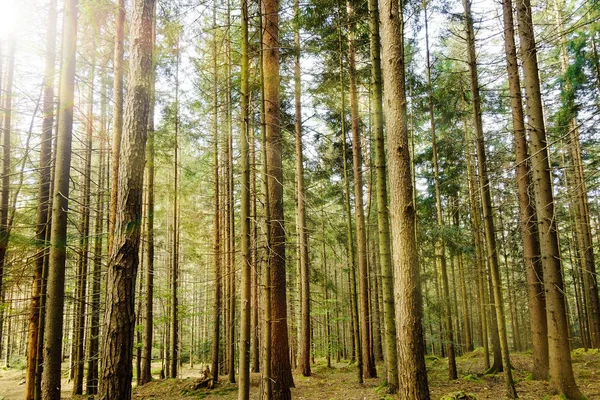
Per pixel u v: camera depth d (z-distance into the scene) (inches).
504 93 543.2
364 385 387.5
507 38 374.6
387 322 296.8
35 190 398.3
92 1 340.2
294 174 629.9
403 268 214.7
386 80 233.8
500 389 324.8
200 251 807.1
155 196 660.1
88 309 482.6
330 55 435.8
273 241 317.1
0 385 639.1
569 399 269.6
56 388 236.4
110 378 175.8
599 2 273.7
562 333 279.4
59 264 247.4
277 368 300.0
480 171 327.9
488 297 554.3
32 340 320.5
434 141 436.8
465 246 427.8
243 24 230.7
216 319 474.3
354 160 475.2
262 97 240.2
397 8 236.5
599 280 730.2
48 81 339.3
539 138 297.0
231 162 513.3
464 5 367.2
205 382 439.2
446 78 451.5
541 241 293.9
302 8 398.6
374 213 573.0
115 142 389.7
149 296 503.2
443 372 462.9
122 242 189.8
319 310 701.9
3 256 311.7
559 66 573.6
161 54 416.5
